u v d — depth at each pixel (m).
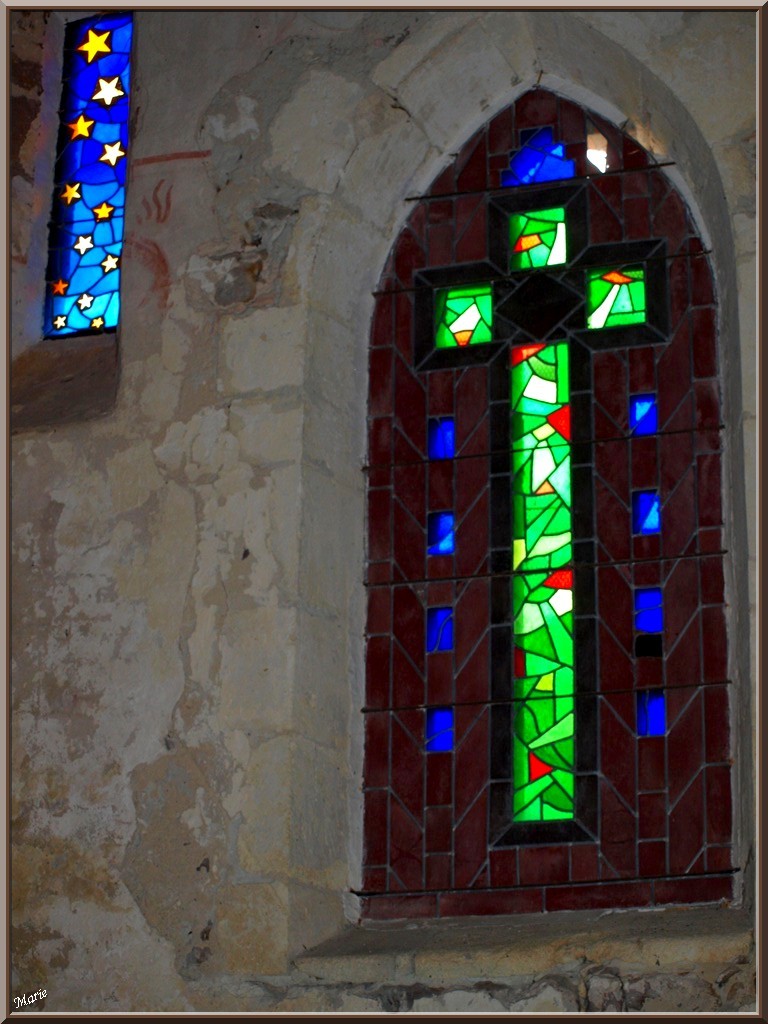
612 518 5.86
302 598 5.79
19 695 5.93
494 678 5.82
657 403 5.93
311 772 5.66
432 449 6.12
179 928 5.53
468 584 5.94
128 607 5.92
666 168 6.17
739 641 5.55
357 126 6.32
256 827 5.56
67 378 6.54
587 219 6.21
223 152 6.38
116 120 7.05
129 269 6.34
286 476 5.90
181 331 6.19
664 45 6.00
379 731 5.87
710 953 5.10
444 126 6.39
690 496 5.79
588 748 5.65
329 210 6.22
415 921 5.65
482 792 5.71
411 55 6.30
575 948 5.21
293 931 5.45
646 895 5.47
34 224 6.91
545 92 6.39
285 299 6.12
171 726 5.74
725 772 5.51
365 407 6.21
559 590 5.84
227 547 5.88
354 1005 5.31
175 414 6.09
